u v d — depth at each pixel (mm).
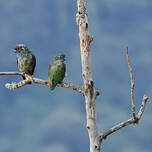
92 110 16250
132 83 15836
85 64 16484
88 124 16188
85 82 16406
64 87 16938
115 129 16047
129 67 15773
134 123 16000
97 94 16391
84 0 16828
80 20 16703
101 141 16109
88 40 16594
